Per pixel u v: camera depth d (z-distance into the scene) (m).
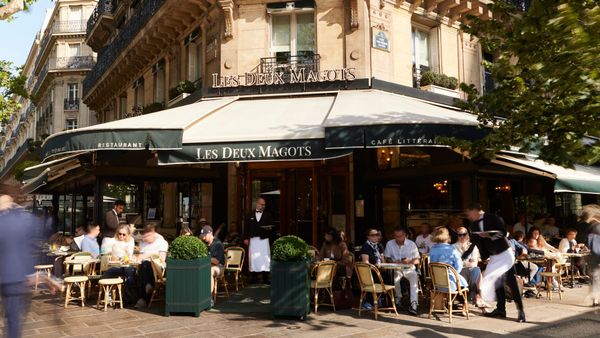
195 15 14.09
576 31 4.56
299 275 7.18
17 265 4.80
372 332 6.39
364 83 11.62
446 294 7.38
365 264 7.30
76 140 8.40
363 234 11.72
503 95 6.84
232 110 10.57
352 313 7.62
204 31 13.78
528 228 12.43
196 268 7.48
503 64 6.78
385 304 8.07
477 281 7.85
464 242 8.50
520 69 6.82
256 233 10.32
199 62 14.89
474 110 7.56
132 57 18.33
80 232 12.26
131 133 8.15
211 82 13.22
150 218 13.15
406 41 12.90
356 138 7.62
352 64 11.89
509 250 7.16
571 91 5.56
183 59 15.41
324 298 8.27
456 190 11.54
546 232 12.67
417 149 11.84
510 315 7.42
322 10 12.23
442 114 9.12
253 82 12.07
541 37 6.14
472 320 7.09
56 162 11.67
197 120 9.23
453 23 14.05
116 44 20.41
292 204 12.35
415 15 13.19
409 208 11.92
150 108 16.53
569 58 5.03
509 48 6.59
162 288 8.91
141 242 9.12
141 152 12.30
